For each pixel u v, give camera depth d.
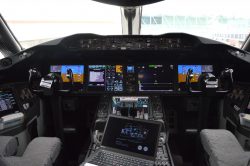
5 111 2.28
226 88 2.35
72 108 2.75
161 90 2.58
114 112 2.29
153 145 1.66
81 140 2.85
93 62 2.65
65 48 2.59
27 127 2.43
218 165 1.48
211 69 2.62
